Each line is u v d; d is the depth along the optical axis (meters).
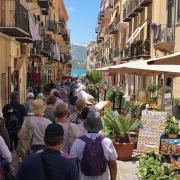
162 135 12.07
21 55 32.56
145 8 40.19
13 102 11.16
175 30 27.30
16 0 25.56
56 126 4.65
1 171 6.69
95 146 5.93
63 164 4.51
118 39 61.03
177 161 10.11
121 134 12.55
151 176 8.31
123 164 11.96
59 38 74.56
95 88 32.44
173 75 18.45
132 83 47.06
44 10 46.28
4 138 7.79
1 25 25.30
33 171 4.46
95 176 5.93
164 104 18.61
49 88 35.38
